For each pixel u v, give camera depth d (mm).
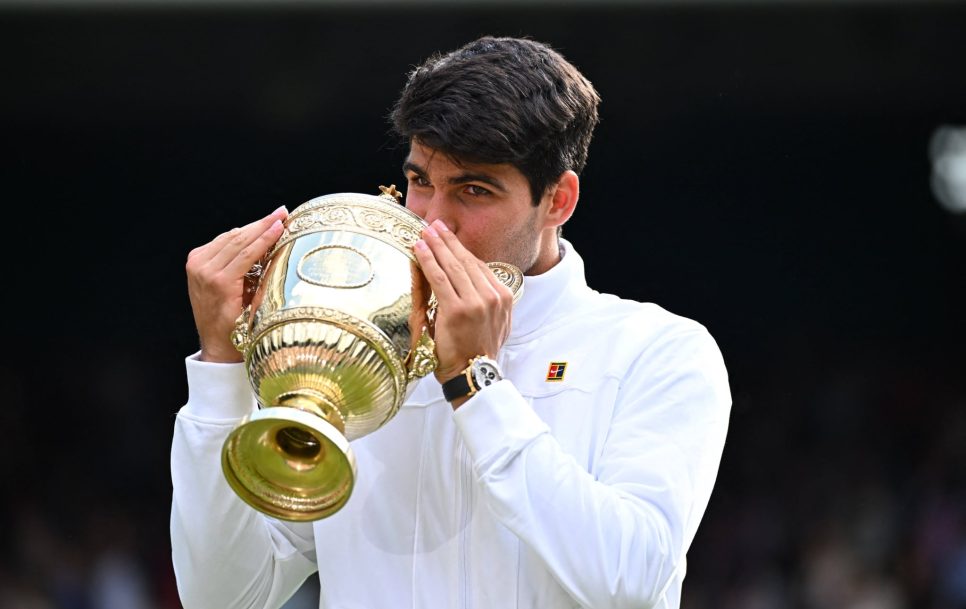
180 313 38438
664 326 9406
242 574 9219
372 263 7980
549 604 8758
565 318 9570
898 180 34531
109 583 37312
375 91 28031
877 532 37719
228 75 27906
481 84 8727
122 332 39125
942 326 39875
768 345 39312
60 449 39438
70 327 39125
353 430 8016
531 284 9555
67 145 33062
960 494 38188
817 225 35062
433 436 9305
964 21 24984
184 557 9148
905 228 36469
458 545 9047
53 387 39594
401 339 7961
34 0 24844
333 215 8195
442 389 8719
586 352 9359
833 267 37156
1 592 36906
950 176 34469
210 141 31969
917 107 30984
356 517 9359
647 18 25047
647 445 8805
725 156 31172
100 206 35250
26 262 37219
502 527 8891
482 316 8188
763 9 24812
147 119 31031
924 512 37938
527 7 24578
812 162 32688
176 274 37156
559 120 8977
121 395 39594
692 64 26641
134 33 26188
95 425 39500
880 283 38125
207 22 25781
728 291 36438
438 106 8648
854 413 39750
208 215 33812
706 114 29078
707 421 9039
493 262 8898
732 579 36781
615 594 8148
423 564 9133
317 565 9953
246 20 25703
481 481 8266
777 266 35719
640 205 32500
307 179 32250
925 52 26203
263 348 7887
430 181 8867
